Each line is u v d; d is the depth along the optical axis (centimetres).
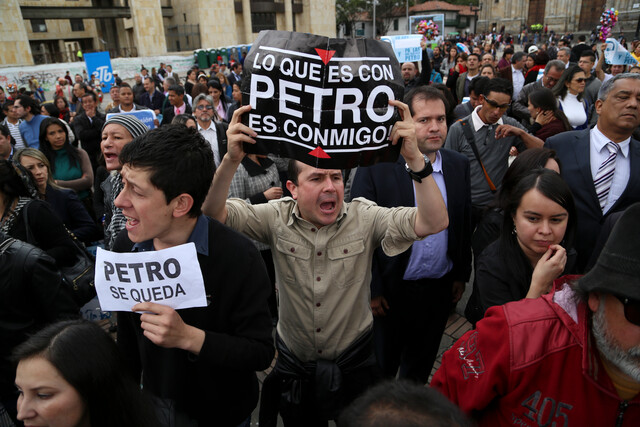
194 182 136
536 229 175
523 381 116
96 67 1235
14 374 195
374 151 156
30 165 308
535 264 188
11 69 2250
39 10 2591
